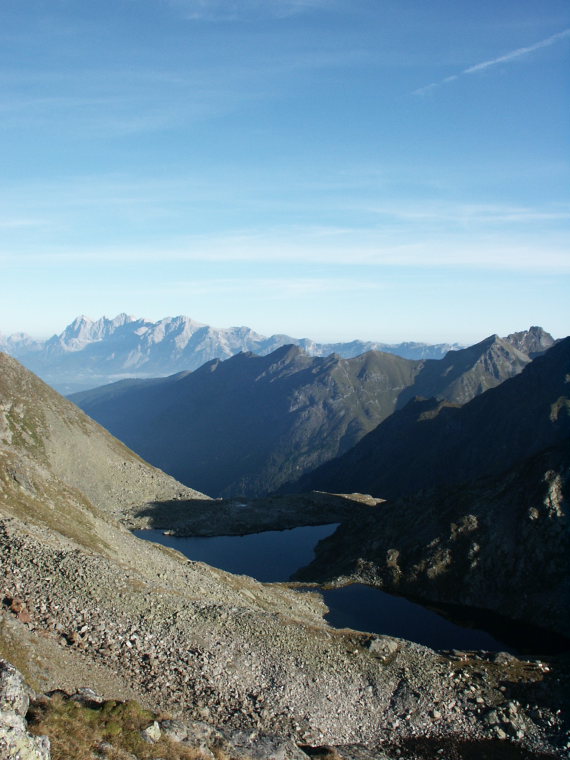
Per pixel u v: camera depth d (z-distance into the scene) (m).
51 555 54.81
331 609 86.75
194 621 53.25
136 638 47.28
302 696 47.97
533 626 80.94
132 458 195.75
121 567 60.53
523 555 90.12
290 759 35.41
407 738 46.19
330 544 128.25
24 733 23.22
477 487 110.12
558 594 82.62
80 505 81.00
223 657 49.41
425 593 93.31
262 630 55.84
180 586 66.06
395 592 95.50
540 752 45.38
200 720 39.81
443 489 117.12
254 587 83.94
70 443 173.25
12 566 50.56
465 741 46.28
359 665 55.19
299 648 54.94
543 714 49.97
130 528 152.88
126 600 52.25
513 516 97.19
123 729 28.66
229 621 55.69
